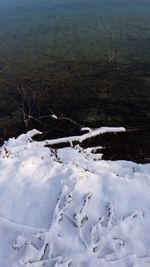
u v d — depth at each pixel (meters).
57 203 5.10
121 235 4.76
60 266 4.28
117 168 7.08
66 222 4.91
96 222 4.92
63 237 4.65
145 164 7.52
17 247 4.52
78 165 6.80
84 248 4.52
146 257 4.46
